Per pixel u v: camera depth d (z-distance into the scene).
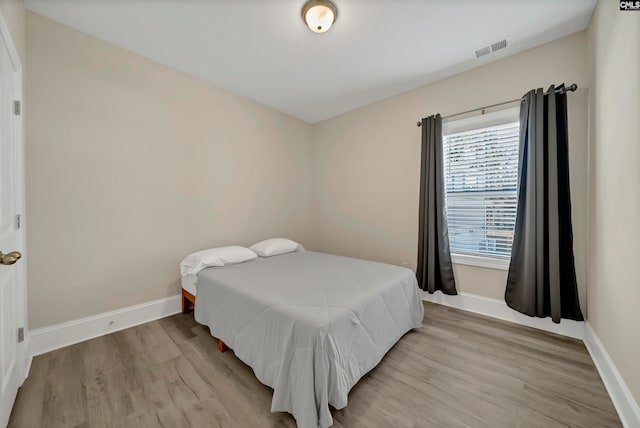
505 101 2.26
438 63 2.36
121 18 1.79
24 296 1.54
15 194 1.45
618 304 1.35
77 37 1.91
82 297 1.96
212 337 2.02
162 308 2.39
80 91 1.93
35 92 1.74
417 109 2.83
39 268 1.77
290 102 3.23
